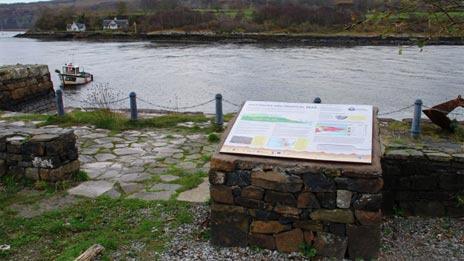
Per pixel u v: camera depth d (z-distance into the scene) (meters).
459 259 4.75
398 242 5.14
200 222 5.70
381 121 11.85
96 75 32.72
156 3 94.75
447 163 5.60
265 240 5.00
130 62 40.22
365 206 4.64
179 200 6.41
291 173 4.77
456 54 42.31
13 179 6.99
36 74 18.36
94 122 11.55
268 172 4.83
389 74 31.72
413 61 38.28
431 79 29.36
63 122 11.70
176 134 10.61
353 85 27.89
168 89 26.88
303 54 45.84
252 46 56.41
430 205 5.77
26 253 5.00
